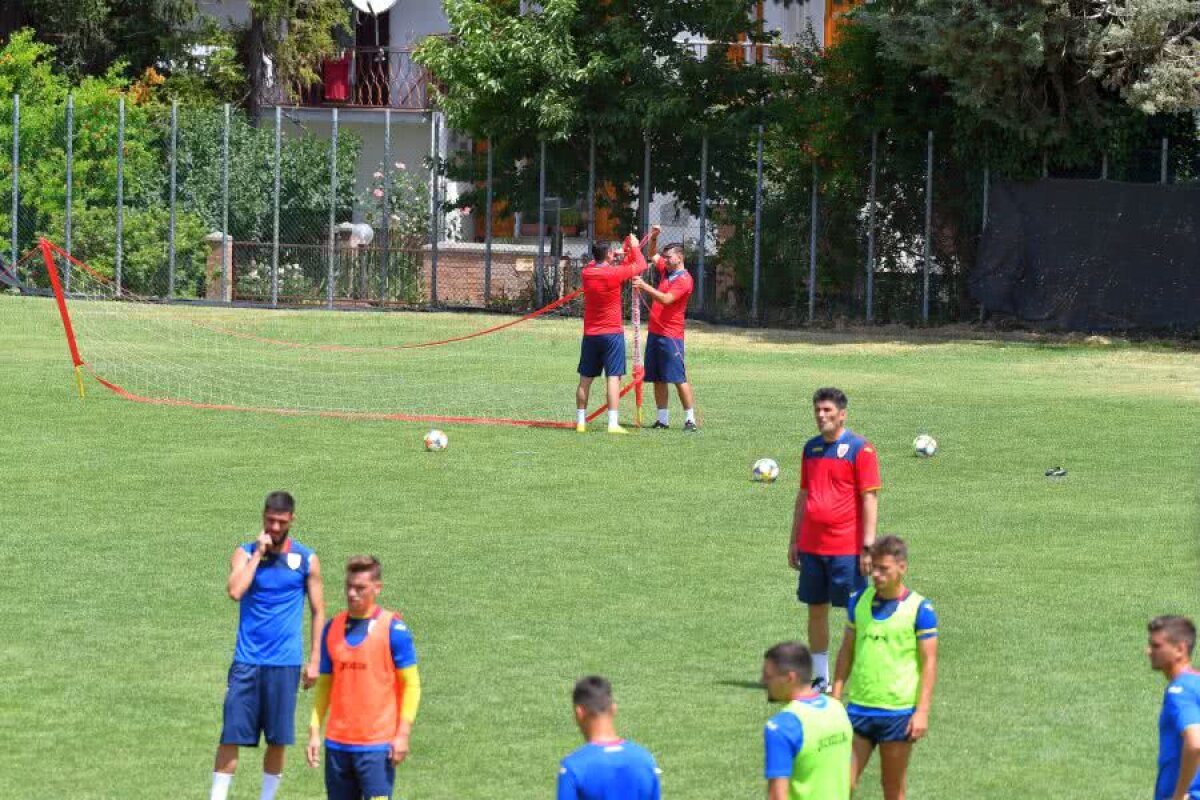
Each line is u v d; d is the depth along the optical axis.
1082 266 90.44
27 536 41.97
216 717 29.00
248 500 46.56
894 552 22.98
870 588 23.44
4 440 55.50
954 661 32.06
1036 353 83.56
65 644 33.00
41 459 52.28
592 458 53.56
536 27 99.75
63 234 105.00
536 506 46.19
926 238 95.12
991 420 61.25
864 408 64.12
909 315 96.62
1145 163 93.44
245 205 108.75
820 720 19.77
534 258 105.56
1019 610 35.59
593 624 34.62
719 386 70.88
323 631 22.94
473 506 46.16
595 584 37.88
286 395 67.00
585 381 58.38
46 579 37.88
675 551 41.06
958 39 87.75
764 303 98.88
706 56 104.00
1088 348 85.81
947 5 89.25
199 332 88.31
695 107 102.50
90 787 25.45
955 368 77.88
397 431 58.62
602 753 18.11
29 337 83.94
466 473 50.91
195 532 42.62
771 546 41.69
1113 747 27.36
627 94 100.31
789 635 33.91
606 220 117.25
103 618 34.88
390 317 96.94
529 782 25.78
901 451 54.84
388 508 45.75
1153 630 21.03
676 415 62.47
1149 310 89.25
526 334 89.88
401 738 22.59
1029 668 31.66
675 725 28.33
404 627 22.72
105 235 105.19
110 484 48.62
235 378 71.69
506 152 105.31
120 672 31.30
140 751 27.23
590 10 103.12
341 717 22.59
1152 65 85.44
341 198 110.38
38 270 106.25
